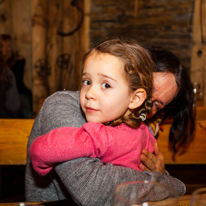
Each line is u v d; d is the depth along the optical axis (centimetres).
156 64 89
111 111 70
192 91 104
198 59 327
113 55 69
